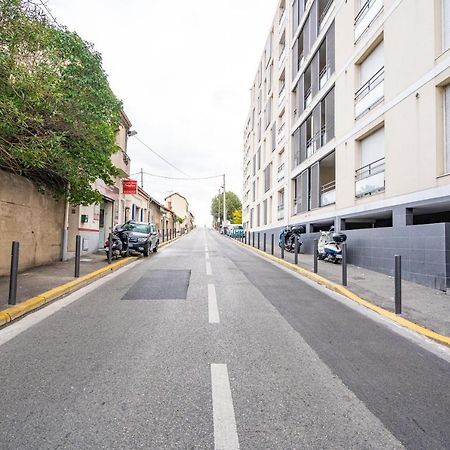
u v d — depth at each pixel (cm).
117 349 417
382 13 1135
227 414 281
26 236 965
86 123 809
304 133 1994
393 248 993
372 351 436
